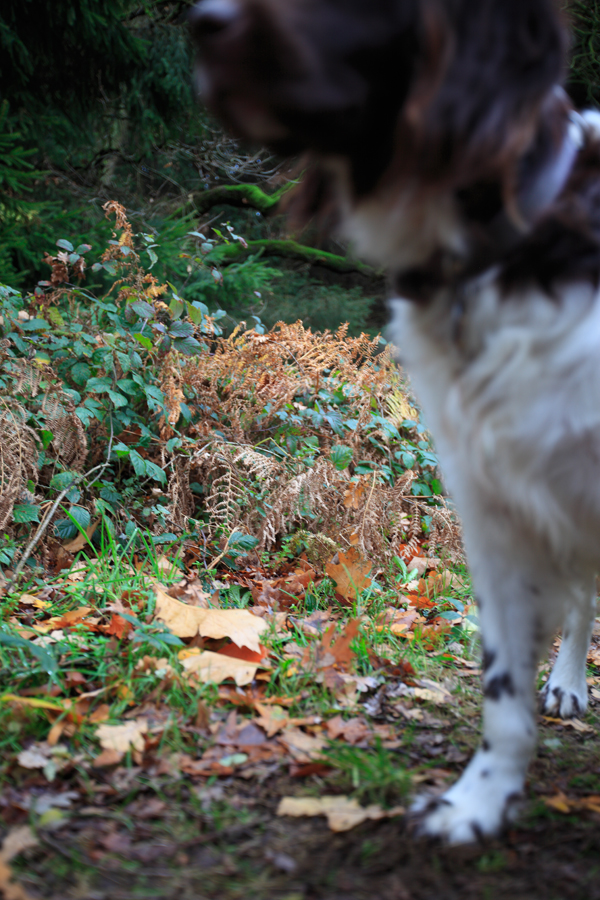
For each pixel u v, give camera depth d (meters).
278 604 2.90
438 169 1.30
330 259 11.44
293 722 2.05
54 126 7.37
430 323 1.51
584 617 2.38
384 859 1.51
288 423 3.71
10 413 3.03
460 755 1.96
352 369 3.98
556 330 1.38
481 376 1.44
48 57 7.00
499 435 1.46
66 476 3.12
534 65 1.31
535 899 1.38
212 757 1.88
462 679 2.50
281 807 1.67
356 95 1.32
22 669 2.15
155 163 10.71
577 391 1.39
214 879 1.43
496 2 1.28
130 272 3.66
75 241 6.61
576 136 1.49
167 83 8.41
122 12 7.23
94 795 1.70
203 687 2.13
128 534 3.21
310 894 1.39
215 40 1.32
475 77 1.27
